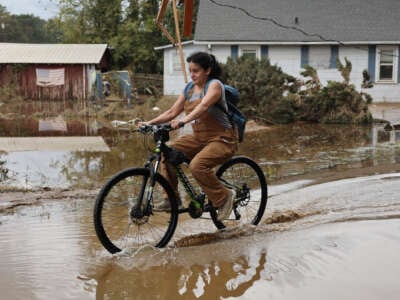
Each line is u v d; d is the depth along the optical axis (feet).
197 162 14.93
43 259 14.03
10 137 43.57
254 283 12.37
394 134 43.93
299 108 54.49
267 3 86.28
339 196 21.12
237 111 15.55
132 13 115.44
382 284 12.06
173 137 42.06
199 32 80.43
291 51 79.46
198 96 15.10
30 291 11.92
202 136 15.38
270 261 13.79
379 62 78.64
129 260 13.98
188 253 14.60
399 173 25.72
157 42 114.32
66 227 17.13
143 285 12.35
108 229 16.72
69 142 40.47
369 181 23.82
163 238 15.15
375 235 15.49
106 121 57.36
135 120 15.43
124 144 39.24
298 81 55.98
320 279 12.45
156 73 117.60
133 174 14.35
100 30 116.37
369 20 82.23
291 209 19.39
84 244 15.35
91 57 87.97
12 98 84.33
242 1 86.58
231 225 17.29
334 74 79.10
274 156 33.09
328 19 82.53
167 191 15.14
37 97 87.86
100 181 25.16
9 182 24.73
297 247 14.79
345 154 33.27
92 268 13.37
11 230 16.81
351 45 74.90
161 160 15.39
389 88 78.84
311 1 86.43
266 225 17.34
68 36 118.62
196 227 17.24
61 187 23.61
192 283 12.46
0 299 11.46
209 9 84.84
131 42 112.37
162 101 71.15
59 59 86.79
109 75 84.43
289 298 11.46
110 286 12.26
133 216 14.53
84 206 20.07
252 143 39.45
